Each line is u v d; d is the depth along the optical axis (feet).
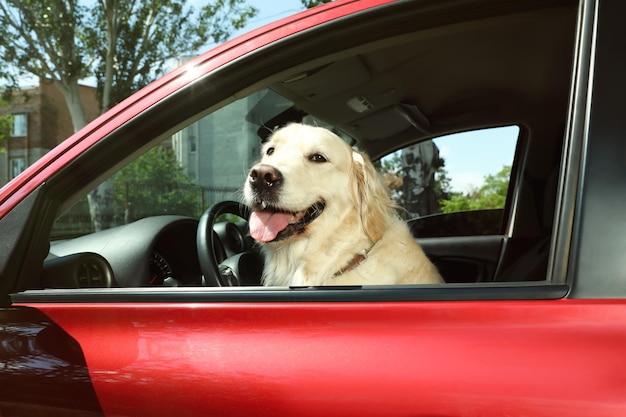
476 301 3.00
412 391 2.81
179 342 3.35
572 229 2.90
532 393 2.63
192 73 4.10
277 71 4.18
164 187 40.29
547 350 2.72
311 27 4.00
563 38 6.69
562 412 2.56
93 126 4.16
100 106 44.27
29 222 4.00
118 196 41.83
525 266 7.45
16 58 41.42
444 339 2.90
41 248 4.05
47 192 4.09
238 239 7.57
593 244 2.82
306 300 3.29
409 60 7.47
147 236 5.72
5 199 4.11
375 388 2.88
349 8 3.96
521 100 8.68
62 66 42.27
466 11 3.82
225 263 6.64
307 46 4.05
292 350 3.12
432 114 9.39
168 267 6.53
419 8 3.84
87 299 3.72
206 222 5.99
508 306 2.91
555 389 2.61
